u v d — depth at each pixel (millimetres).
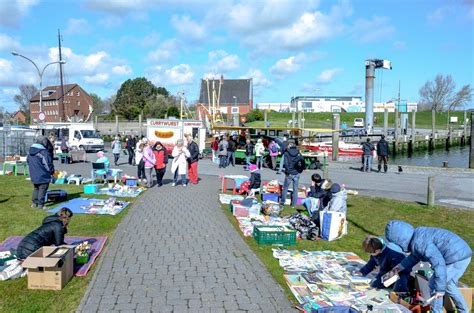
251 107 116562
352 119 102625
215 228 10984
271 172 25719
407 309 6148
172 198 15328
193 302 6480
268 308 6352
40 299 6461
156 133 34594
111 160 33062
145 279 7367
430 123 103812
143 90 105438
